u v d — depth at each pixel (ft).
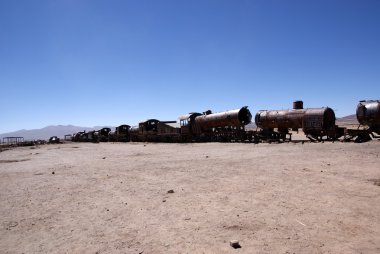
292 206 26.94
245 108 130.11
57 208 31.04
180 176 46.57
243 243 19.63
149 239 21.24
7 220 27.84
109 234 22.67
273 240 19.83
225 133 136.26
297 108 112.06
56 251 20.07
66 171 60.75
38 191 40.70
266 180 39.22
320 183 35.55
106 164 69.92
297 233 20.77
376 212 24.00
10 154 139.54
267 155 69.72
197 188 36.78
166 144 148.15
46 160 92.73
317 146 84.89
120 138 229.66
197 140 151.23
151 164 64.59
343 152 66.64
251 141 126.41
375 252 17.35
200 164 59.82
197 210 27.48
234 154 76.69
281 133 118.11
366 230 20.54
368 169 43.04
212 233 21.68
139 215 26.99
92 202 32.71
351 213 24.11
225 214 25.82
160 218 25.81
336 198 28.60
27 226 25.71
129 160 76.33
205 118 146.00
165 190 36.70
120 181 44.96
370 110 91.25
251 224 23.03
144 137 193.57
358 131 93.50
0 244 21.90
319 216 23.88
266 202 28.71
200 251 18.78
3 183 49.88
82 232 23.43
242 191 33.78
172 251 19.03
